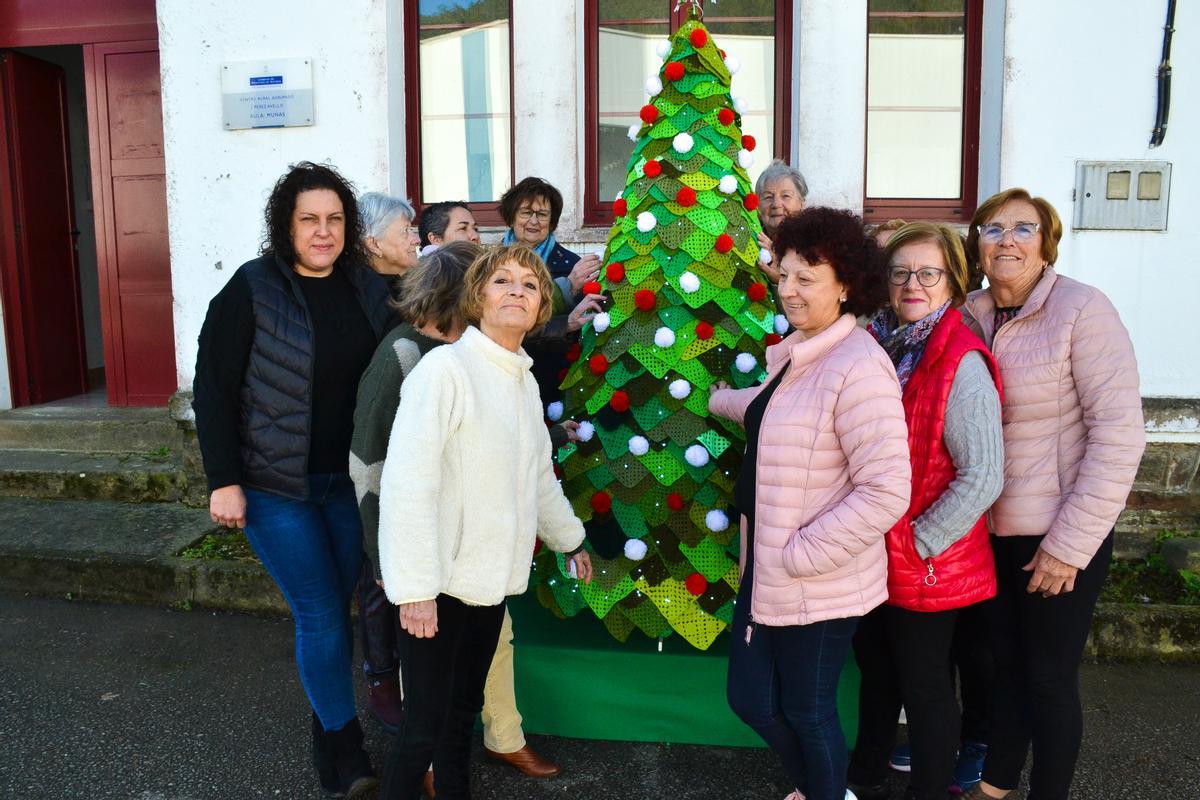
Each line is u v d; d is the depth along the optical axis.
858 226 2.01
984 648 2.50
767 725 2.14
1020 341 2.21
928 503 2.11
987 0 4.13
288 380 2.26
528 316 2.05
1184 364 4.00
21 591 4.02
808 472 1.98
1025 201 2.22
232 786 2.60
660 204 2.63
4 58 5.64
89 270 6.95
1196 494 3.96
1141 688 3.18
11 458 5.06
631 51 4.39
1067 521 2.04
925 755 2.17
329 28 4.27
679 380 2.53
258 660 3.42
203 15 4.35
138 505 4.68
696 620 2.52
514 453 2.07
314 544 2.32
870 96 4.31
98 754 2.76
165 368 5.63
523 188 3.46
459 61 4.52
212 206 4.46
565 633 2.88
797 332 2.21
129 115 5.48
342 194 2.36
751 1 4.30
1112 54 3.88
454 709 2.24
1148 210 3.94
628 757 2.74
